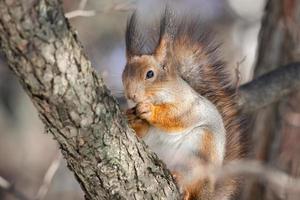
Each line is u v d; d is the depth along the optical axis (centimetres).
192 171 364
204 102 368
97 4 439
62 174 437
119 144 351
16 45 341
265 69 398
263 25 399
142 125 366
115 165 351
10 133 539
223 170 364
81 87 346
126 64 370
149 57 369
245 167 364
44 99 345
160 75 368
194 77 373
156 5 413
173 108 366
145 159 353
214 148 366
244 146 376
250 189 393
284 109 396
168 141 366
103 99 348
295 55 396
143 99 367
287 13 397
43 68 343
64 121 346
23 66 342
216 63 377
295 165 396
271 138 397
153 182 354
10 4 340
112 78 382
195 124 366
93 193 352
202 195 364
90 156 349
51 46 343
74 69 345
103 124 349
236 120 375
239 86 387
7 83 523
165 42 370
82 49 346
